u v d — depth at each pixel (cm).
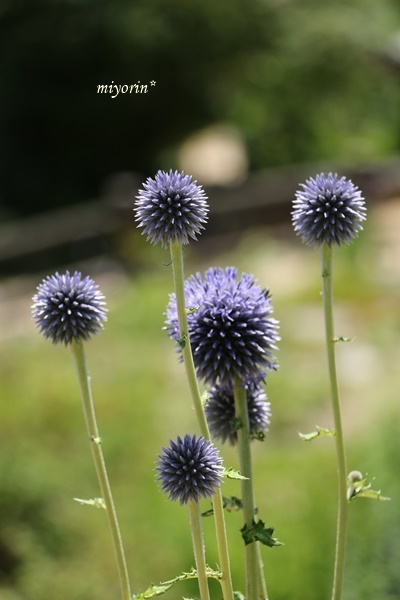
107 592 888
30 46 2748
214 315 314
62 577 903
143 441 1156
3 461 1009
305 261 1903
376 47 2089
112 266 2184
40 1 2764
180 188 291
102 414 1211
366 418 1172
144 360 1445
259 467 1034
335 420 300
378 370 1345
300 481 975
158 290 1794
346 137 2923
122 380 1348
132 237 2186
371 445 969
